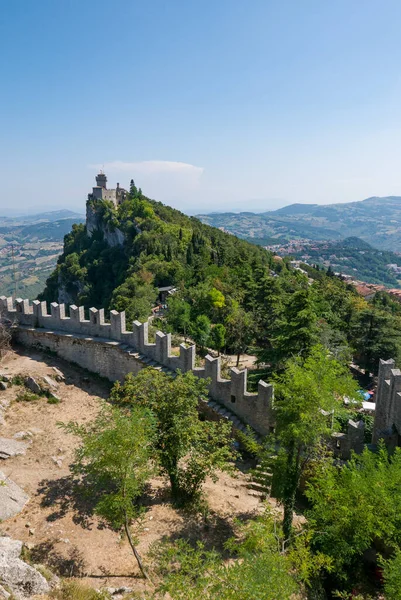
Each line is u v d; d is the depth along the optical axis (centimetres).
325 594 1708
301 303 3591
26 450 2273
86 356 3319
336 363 1927
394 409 2228
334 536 1634
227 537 1870
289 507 1827
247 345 5250
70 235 19600
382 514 1619
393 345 5122
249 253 10931
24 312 3569
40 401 2831
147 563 1647
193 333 5062
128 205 15338
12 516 1789
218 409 2747
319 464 2062
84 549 1680
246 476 2414
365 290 13725
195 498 2064
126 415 1845
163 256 9869
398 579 1322
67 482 2062
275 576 1064
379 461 1792
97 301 12425
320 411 1831
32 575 1327
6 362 3203
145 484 2212
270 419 2608
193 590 1094
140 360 3078
